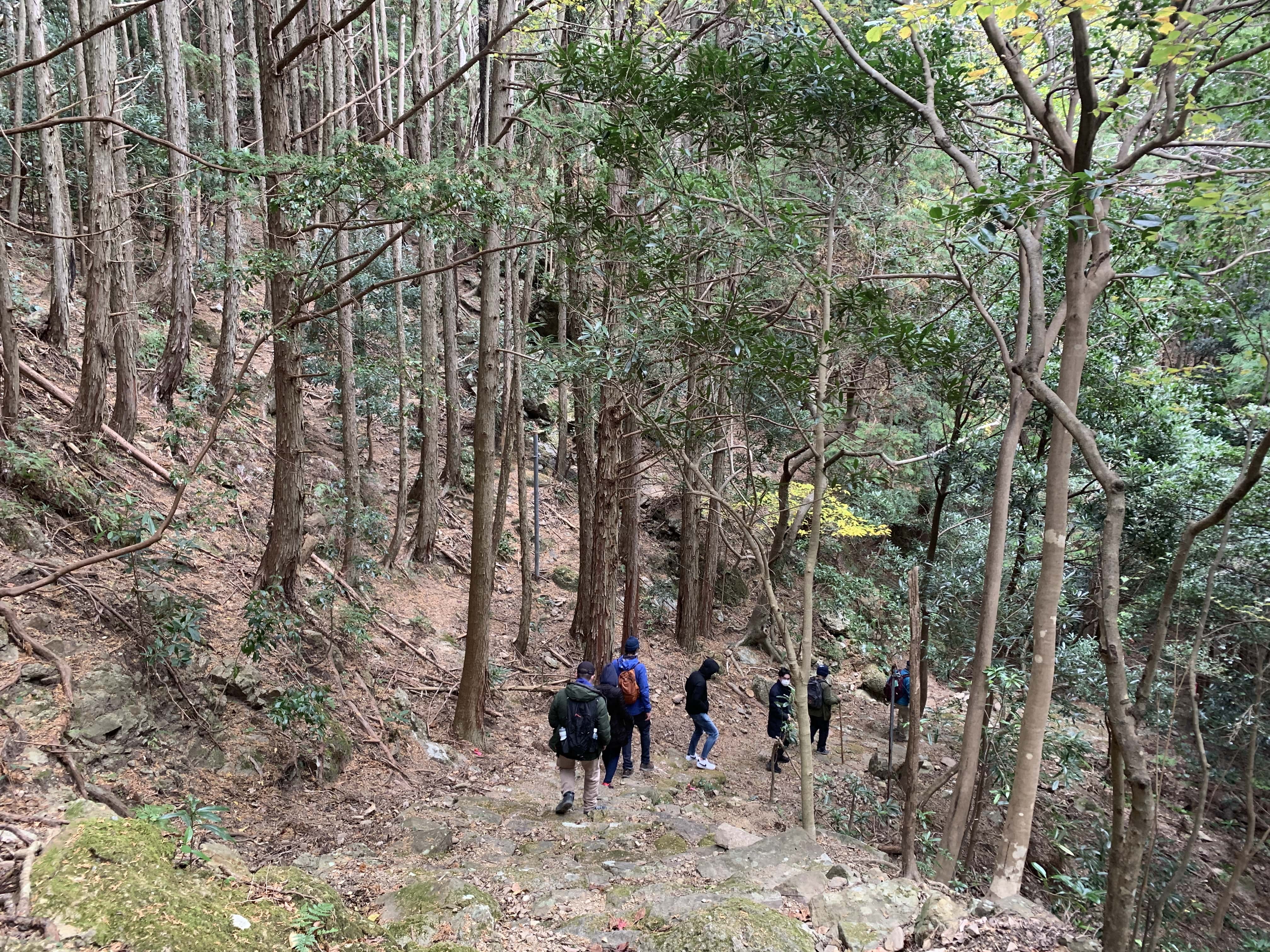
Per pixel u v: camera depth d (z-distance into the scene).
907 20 5.14
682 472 8.20
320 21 7.15
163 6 10.58
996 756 7.58
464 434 18.48
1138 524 9.48
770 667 15.20
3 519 6.10
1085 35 4.65
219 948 2.43
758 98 6.45
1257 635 8.02
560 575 15.28
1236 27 5.14
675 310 6.41
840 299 6.73
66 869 2.52
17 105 10.60
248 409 12.95
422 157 10.94
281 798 6.06
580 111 7.82
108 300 8.33
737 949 3.46
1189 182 4.89
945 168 11.23
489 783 8.03
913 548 17.44
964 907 4.23
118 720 5.28
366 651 9.55
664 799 8.16
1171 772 9.01
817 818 8.98
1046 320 9.00
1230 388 8.35
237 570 8.40
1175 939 7.46
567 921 4.28
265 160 5.59
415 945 3.48
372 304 14.25
